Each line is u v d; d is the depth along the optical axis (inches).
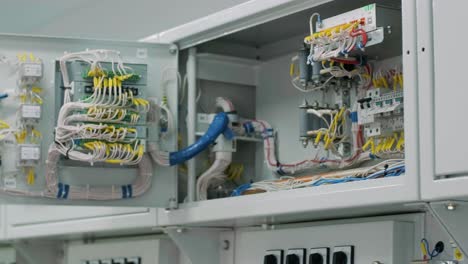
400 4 62.3
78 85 67.5
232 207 67.6
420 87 51.5
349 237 66.5
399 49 65.6
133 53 72.7
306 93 75.2
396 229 62.8
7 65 68.7
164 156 71.9
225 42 79.7
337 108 69.4
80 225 86.8
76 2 133.6
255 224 76.1
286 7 64.3
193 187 74.2
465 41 49.3
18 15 137.4
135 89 68.8
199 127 75.9
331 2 63.8
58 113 67.7
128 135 67.6
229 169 79.4
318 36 61.9
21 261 113.1
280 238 73.1
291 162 76.5
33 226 95.0
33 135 68.1
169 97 73.5
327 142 67.8
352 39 59.9
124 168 71.5
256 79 82.5
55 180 68.2
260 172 80.0
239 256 77.9
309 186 61.8
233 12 68.4
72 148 66.3
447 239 60.4
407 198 51.8
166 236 89.4
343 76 66.5
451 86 49.8
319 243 69.1
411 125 51.8
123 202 71.5
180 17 111.0
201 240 79.1
